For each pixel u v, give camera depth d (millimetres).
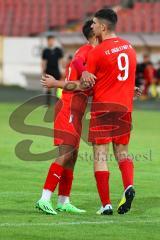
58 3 126062
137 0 122375
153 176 37031
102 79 26734
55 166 27141
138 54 106875
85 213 27359
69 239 22969
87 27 28188
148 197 31078
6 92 106875
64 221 25688
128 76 26875
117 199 30719
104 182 26875
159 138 54469
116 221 25781
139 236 23516
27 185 33844
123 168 26922
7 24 126500
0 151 45625
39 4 129125
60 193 27859
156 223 25578
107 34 26875
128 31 115688
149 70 99688
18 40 115875
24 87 115250
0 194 31375
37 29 124750
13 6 129250
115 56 26594
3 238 22922
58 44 109062
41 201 26953
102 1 123250
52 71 74312
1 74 117062
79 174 37344
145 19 117312
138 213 27422
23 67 116312
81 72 27734
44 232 23844
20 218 26172
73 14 124500
